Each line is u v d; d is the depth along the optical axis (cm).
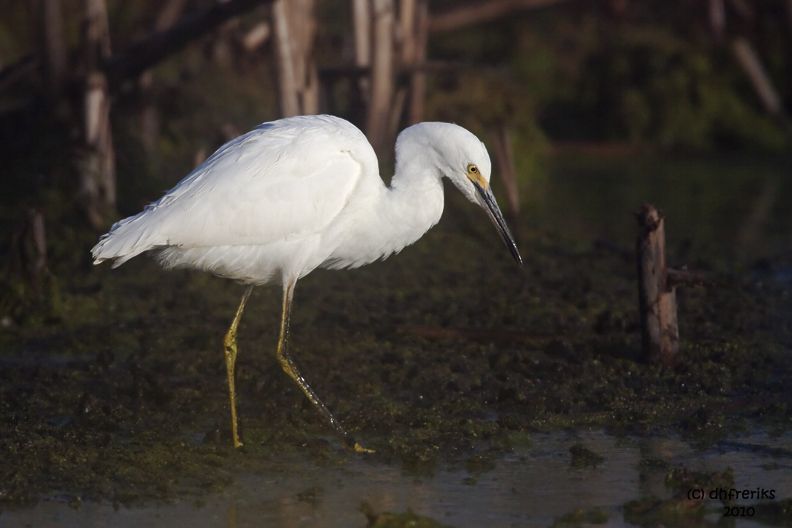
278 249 931
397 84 2109
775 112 3284
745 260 1692
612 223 2042
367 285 1477
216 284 1428
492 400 1012
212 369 1086
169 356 1123
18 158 1717
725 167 2923
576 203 2302
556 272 1568
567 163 2995
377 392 1027
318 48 2500
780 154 3191
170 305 1328
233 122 2125
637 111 3256
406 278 1505
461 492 786
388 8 1877
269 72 2345
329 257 997
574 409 986
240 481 809
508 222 1928
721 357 1122
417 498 774
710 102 3256
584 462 849
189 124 2108
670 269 1091
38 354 1163
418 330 1196
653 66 3309
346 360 1114
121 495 766
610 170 2862
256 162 906
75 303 1309
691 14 3456
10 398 987
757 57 3438
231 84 2236
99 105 1605
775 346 1179
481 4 2714
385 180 1805
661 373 1073
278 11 1680
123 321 1262
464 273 1553
